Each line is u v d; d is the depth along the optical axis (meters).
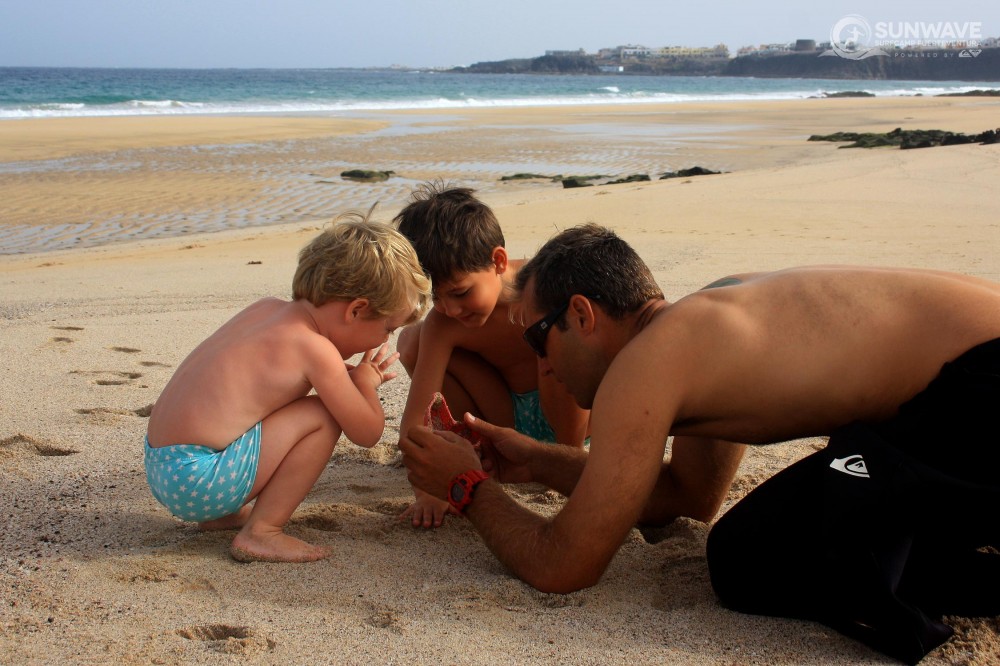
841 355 2.18
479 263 2.81
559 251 2.43
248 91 67.44
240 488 2.59
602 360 2.41
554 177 18.47
